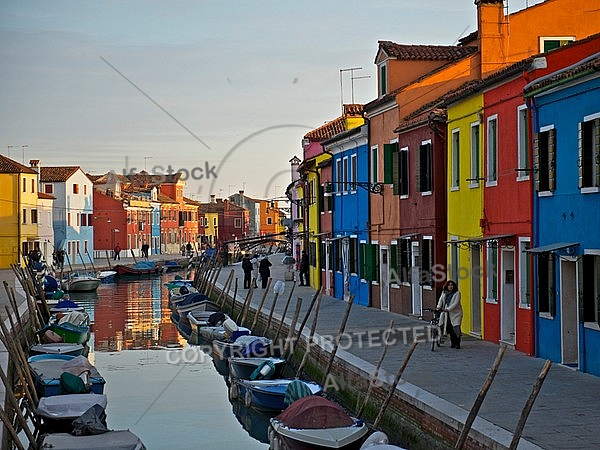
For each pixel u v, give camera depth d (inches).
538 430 442.0
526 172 727.7
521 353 726.5
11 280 1945.1
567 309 661.3
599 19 976.3
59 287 1946.4
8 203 2440.9
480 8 984.3
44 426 662.5
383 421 573.3
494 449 409.4
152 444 665.0
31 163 2738.7
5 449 545.6
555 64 716.0
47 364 839.1
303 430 541.3
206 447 657.0
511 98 755.4
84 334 1154.0
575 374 613.3
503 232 773.3
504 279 775.1
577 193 639.8
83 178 3034.0
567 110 655.1
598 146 611.8
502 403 510.3
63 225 2856.8
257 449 642.2
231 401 804.0
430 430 490.6
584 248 627.8
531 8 978.1
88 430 581.3
